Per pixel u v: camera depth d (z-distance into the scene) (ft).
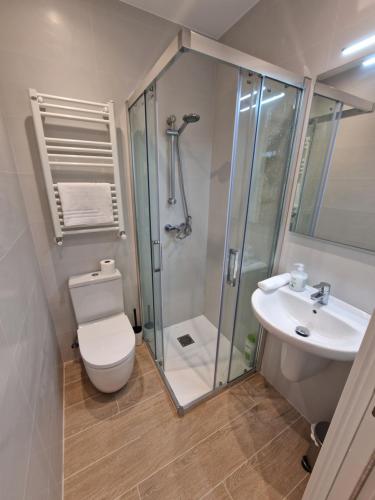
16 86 4.04
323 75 3.54
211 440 4.27
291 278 4.16
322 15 3.41
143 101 4.27
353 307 3.55
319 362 3.74
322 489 2.24
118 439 4.25
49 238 4.98
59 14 4.01
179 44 2.76
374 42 2.93
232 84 5.28
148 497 3.50
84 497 3.50
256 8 4.44
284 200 4.48
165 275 6.93
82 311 5.37
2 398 1.92
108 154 5.01
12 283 2.80
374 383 1.63
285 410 4.84
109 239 5.69
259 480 3.72
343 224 3.59
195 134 5.98
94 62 4.48
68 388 5.24
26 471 2.24
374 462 1.73
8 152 3.90
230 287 4.59
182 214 6.56
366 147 3.19
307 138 3.94
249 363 5.80
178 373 5.71
